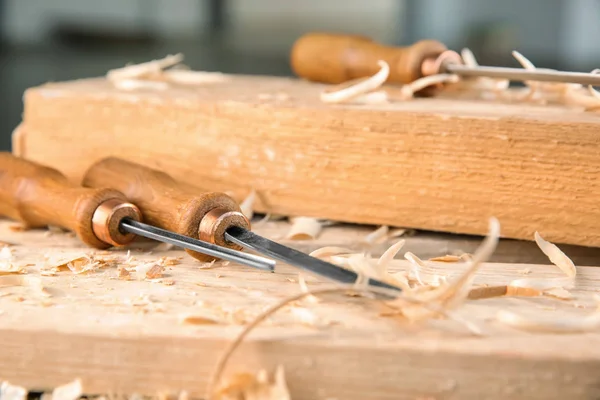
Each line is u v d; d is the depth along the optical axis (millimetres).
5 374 521
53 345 516
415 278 571
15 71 1374
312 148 639
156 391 514
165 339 510
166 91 695
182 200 601
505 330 515
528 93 687
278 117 642
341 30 1349
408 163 623
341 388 506
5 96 1377
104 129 681
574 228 604
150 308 536
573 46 1307
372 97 661
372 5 1328
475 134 608
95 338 513
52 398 511
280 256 550
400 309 528
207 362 510
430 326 519
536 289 557
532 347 500
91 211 599
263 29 1374
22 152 699
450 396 501
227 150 657
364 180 633
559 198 602
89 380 517
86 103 680
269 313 506
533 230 610
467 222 620
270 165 650
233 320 522
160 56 1384
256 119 647
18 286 562
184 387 513
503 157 606
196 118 661
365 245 625
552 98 674
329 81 749
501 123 602
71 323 521
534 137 599
